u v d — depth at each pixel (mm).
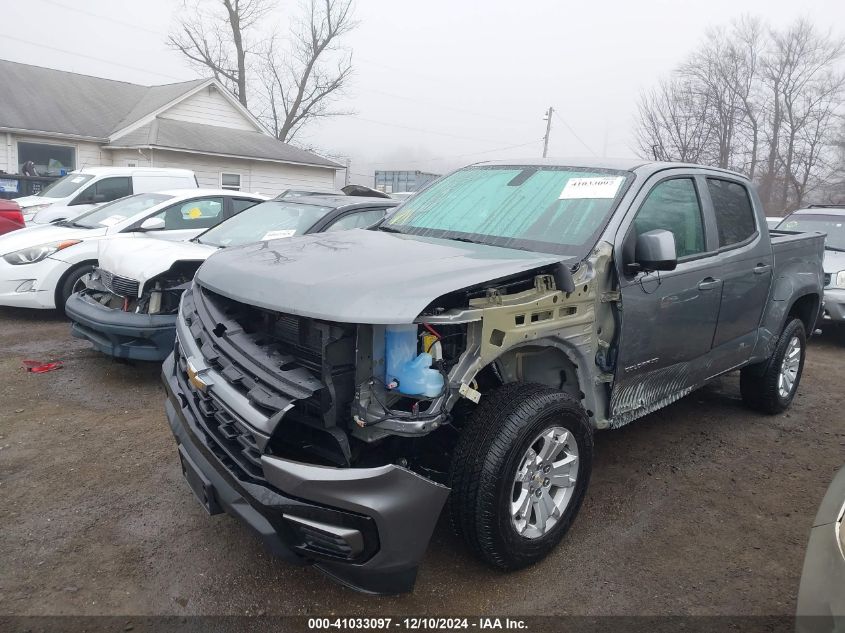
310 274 2906
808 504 4004
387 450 2893
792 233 5867
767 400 5395
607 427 3676
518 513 3057
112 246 5859
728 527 3697
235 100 23016
